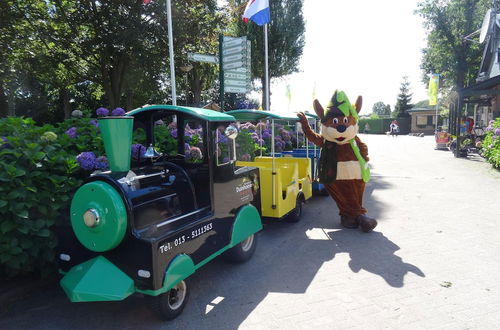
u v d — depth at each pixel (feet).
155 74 51.13
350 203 19.33
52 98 76.95
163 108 12.75
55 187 12.00
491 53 68.80
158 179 11.50
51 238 11.84
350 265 14.52
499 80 43.50
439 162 45.24
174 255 10.27
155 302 10.04
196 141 17.01
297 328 10.16
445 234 17.99
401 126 165.58
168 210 11.21
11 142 11.82
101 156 13.41
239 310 11.21
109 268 9.83
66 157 13.01
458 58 96.94
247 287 12.79
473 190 28.09
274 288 12.67
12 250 10.93
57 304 11.73
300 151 29.86
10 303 11.76
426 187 29.71
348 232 18.86
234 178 13.82
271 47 65.98
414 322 10.32
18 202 10.93
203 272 14.10
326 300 11.71
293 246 16.97
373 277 13.34
